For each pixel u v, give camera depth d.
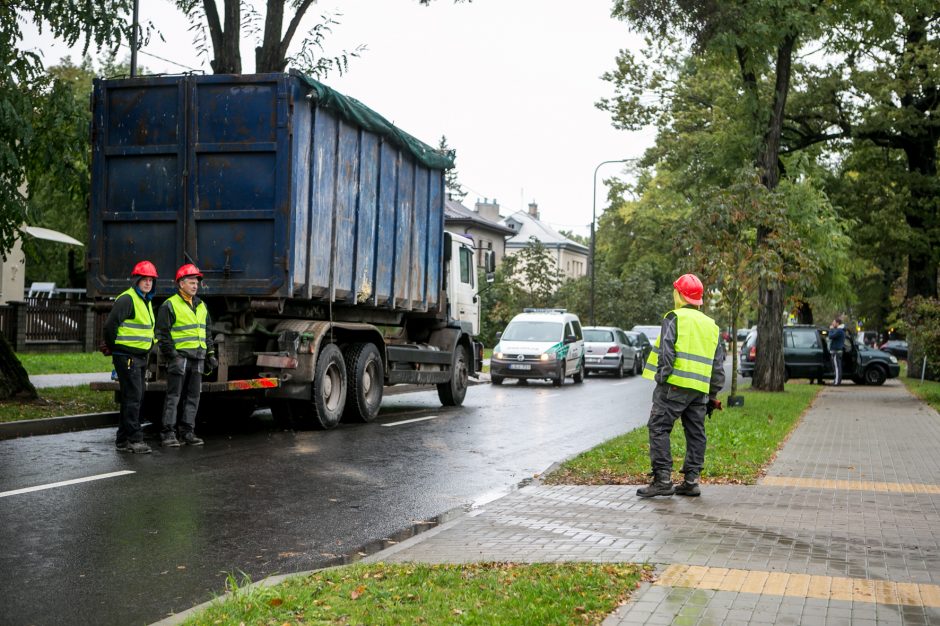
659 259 52.75
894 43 29.23
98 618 4.90
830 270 31.70
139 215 12.23
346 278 13.75
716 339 8.38
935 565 5.82
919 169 31.38
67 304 28.02
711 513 7.52
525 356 25.77
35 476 8.98
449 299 18.50
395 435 13.11
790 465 10.52
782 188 24.89
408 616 4.54
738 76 23.75
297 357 12.82
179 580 5.64
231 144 11.98
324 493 8.65
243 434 12.80
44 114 14.38
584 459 10.49
